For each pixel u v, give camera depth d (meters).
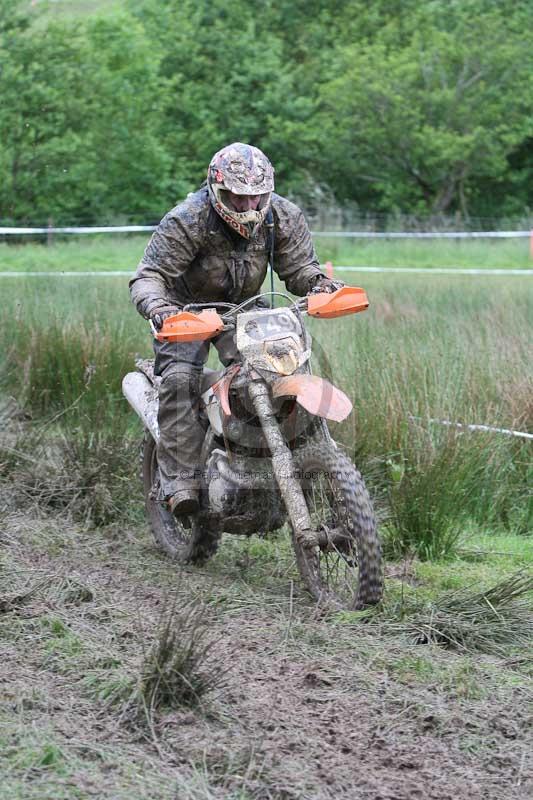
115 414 13.49
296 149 49.41
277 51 51.84
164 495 9.43
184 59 51.31
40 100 43.28
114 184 46.09
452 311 18.56
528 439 11.92
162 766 6.11
